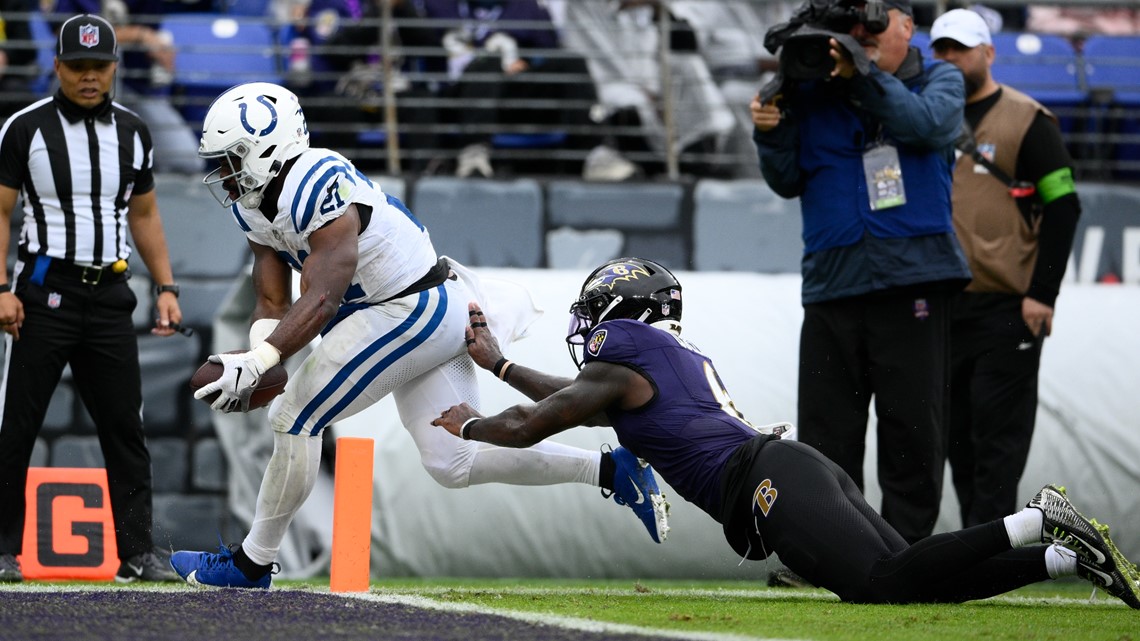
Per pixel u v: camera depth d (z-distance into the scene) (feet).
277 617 34.99
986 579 40.50
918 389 53.62
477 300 49.93
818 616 38.19
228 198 44.68
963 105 54.13
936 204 53.67
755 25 103.14
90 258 56.54
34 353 56.13
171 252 82.23
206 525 79.10
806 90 55.42
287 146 42.98
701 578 70.23
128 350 57.88
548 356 71.36
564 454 48.26
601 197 88.89
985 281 63.62
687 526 69.15
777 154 55.21
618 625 35.04
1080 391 74.02
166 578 57.21
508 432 43.47
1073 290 79.77
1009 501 62.49
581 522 69.10
